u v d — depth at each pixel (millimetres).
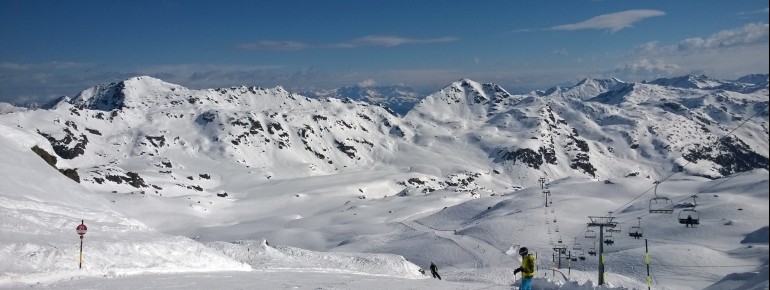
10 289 22766
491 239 175500
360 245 188750
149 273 31406
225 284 27312
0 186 43469
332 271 52688
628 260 127812
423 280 40625
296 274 38625
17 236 32094
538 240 169750
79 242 33656
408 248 172375
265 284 27984
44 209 41688
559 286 25109
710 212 163125
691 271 115188
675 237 148625
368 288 27812
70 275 27484
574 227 181750
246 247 67062
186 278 29734
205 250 41406
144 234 41719
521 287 19938
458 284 34438
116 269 30594
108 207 58625
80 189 58281
